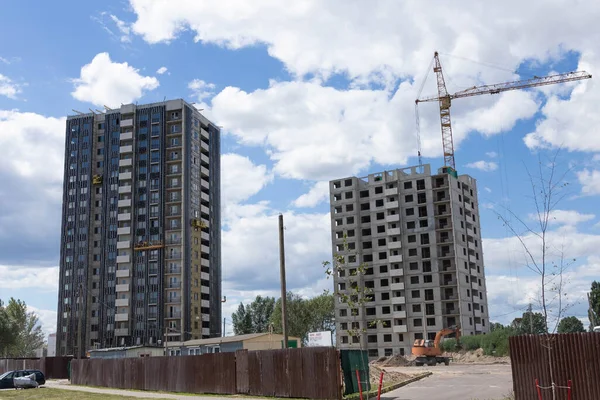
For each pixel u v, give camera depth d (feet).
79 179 410.52
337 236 426.92
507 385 102.32
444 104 540.52
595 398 51.93
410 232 404.77
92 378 148.46
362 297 82.64
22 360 211.41
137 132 402.72
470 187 437.99
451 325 379.14
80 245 398.42
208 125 430.20
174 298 368.07
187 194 389.19
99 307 382.83
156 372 120.88
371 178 428.15
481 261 433.48
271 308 449.89
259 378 93.50
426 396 87.86
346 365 86.69
